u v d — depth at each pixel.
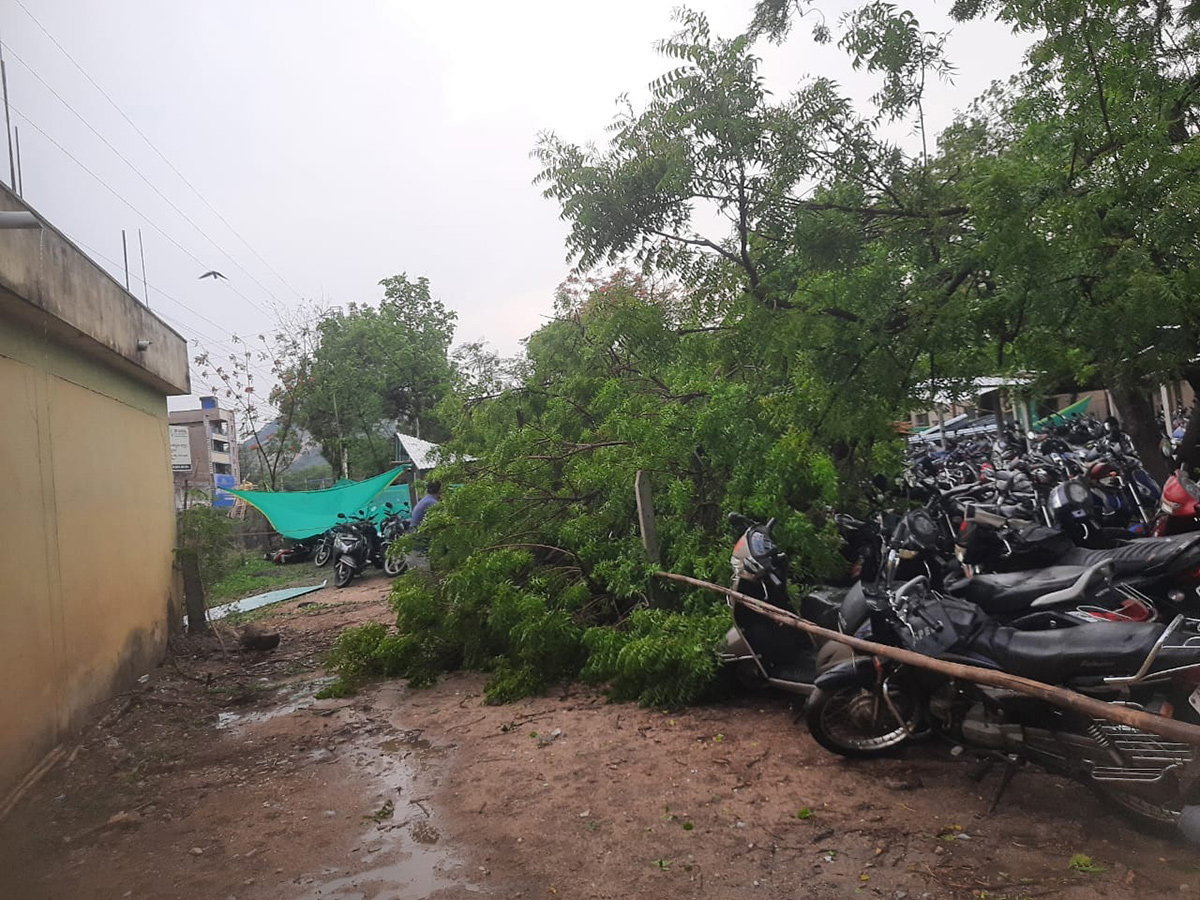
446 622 6.84
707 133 5.98
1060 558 4.89
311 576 17.03
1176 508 5.18
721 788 4.14
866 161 6.14
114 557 7.26
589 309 8.18
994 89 6.96
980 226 5.28
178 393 9.68
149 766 5.28
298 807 4.45
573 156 6.64
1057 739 3.44
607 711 5.53
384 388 26.92
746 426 6.34
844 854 3.42
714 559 6.00
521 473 7.61
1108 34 5.55
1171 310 5.12
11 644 5.04
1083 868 3.12
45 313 5.61
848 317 6.09
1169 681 3.22
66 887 3.71
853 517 6.13
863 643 3.79
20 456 5.46
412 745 5.31
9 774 4.86
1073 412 16.27
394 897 3.40
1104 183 5.42
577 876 3.44
